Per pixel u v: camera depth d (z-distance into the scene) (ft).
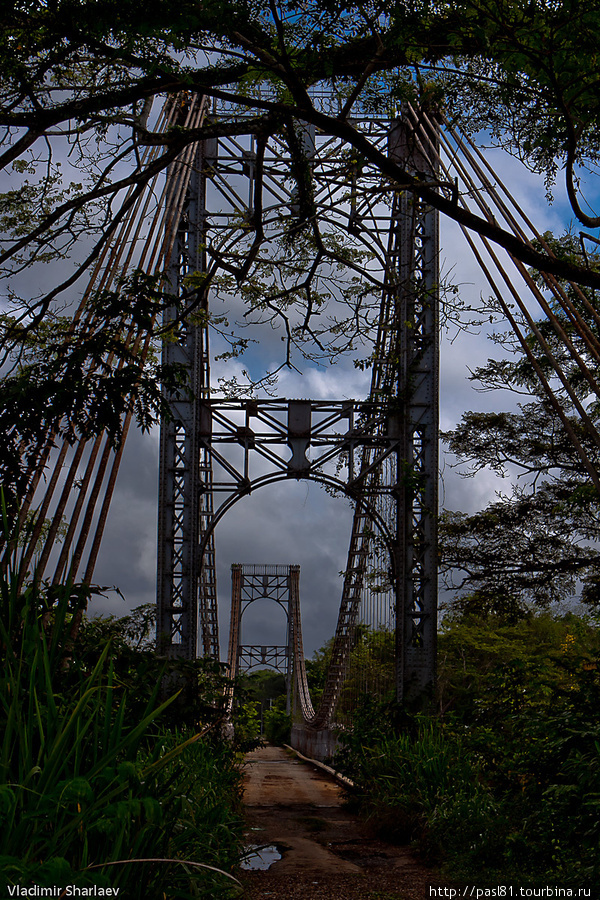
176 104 46.75
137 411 23.93
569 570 52.60
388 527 60.08
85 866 10.44
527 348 23.31
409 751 37.11
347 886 23.94
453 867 24.88
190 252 56.65
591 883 18.93
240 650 192.65
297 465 60.29
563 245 33.01
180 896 12.71
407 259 56.34
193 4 18.80
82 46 23.80
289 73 19.53
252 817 39.32
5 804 9.41
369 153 20.11
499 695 29.96
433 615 56.54
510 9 19.49
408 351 57.88
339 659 91.56
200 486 60.29
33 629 12.97
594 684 24.02
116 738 12.03
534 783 24.16
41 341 26.11
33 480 22.25
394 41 20.57
